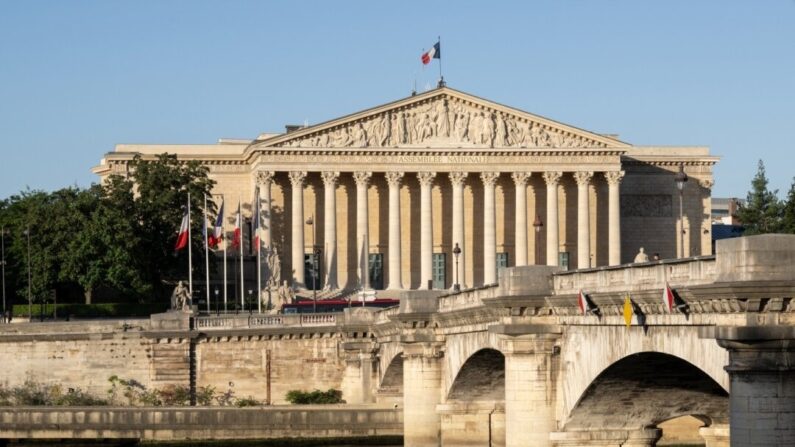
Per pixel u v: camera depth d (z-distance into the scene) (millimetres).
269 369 154750
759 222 181500
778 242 47469
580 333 67500
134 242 199250
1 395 149750
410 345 98438
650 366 62344
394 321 104750
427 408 97938
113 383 152625
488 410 97750
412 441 98250
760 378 47875
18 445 133250
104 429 133000
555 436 70562
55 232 199750
